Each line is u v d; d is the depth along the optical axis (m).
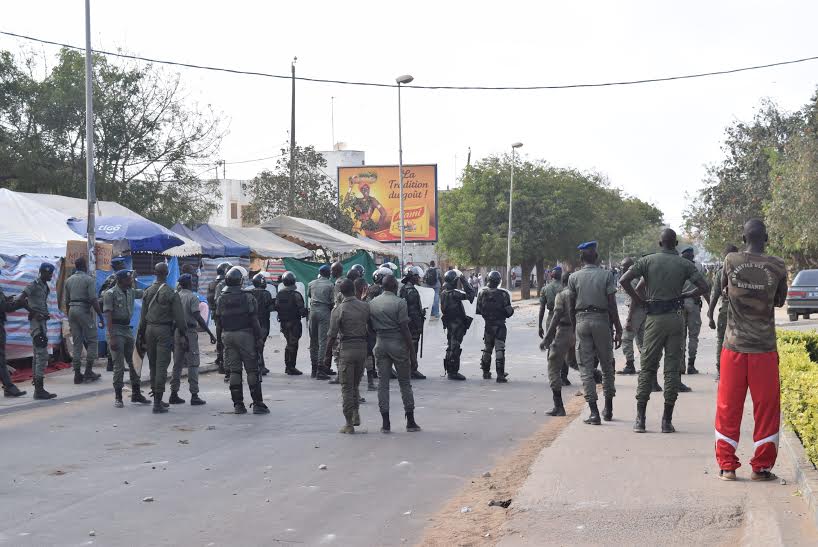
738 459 7.38
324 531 6.66
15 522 6.95
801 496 6.66
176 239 21.28
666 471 7.72
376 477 8.45
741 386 7.22
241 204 76.81
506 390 14.99
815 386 7.42
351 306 10.97
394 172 54.91
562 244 62.38
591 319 10.50
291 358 17.48
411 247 79.00
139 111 36.47
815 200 36.06
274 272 36.78
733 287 7.17
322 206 49.50
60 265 17.73
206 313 22.81
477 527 6.67
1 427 11.38
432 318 29.56
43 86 34.69
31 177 33.62
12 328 16.47
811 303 29.78
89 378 15.49
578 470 7.84
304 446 10.02
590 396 10.45
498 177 61.62
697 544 5.88
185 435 10.80
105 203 25.09
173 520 6.98
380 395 10.96
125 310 13.20
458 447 9.93
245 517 7.05
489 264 63.59
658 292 9.56
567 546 5.90
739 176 50.44
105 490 8.00
